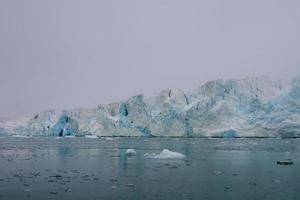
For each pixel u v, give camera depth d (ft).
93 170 111.75
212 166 120.06
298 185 82.74
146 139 345.51
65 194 73.61
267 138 317.22
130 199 68.95
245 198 69.36
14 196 72.08
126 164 127.85
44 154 177.88
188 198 69.62
